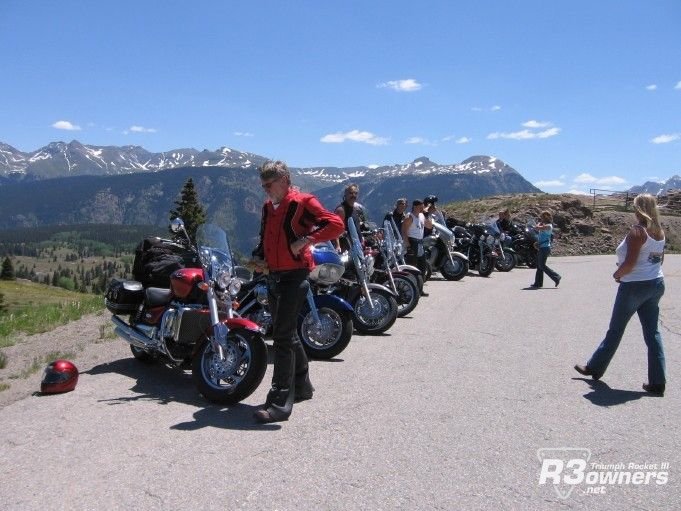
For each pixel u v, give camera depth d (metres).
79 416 5.37
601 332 9.13
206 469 4.23
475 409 5.54
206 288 5.93
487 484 4.04
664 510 3.73
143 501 3.78
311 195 5.47
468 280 16.77
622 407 5.64
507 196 44.72
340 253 9.17
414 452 4.54
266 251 5.52
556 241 30.97
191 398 5.94
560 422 5.22
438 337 8.76
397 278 10.57
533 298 12.91
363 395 5.95
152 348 6.56
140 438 4.82
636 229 6.18
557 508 3.74
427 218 15.93
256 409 5.57
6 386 6.77
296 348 5.64
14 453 4.56
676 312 10.91
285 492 3.89
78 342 9.48
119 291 6.94
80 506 3.73
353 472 4.19
